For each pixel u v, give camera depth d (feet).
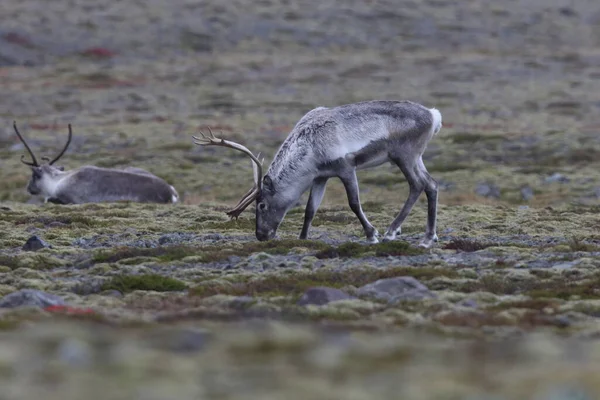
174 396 50.03
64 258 140.05
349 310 91.50
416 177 136.77
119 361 60.03
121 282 113.80
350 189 136.05
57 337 69.51
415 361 62.59
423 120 135.85
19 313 87.10
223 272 122.72
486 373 57.31
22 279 119.55
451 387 52.54
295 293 105.91
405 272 115.75
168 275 122.01
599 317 93.40
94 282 115.03
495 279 112.88
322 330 77.46
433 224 139.03
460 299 101.24
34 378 54.75
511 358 63.82
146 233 169.37
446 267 121.90
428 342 72.33
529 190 267.59
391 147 135.54
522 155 329.52
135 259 133.49
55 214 197.98
